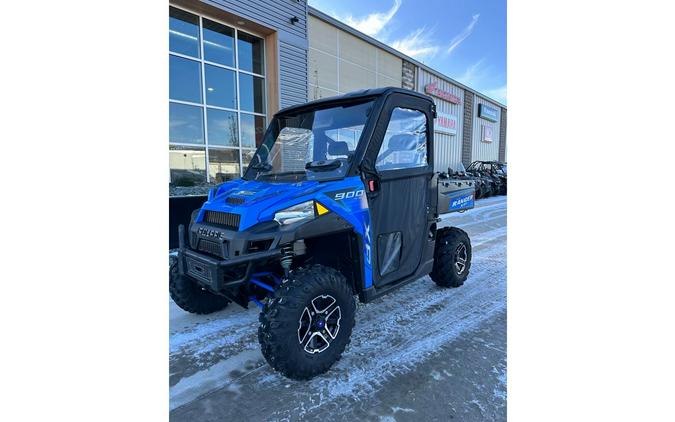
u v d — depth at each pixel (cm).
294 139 294
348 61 1095
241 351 255
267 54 828
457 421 183
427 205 316
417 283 397
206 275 216
